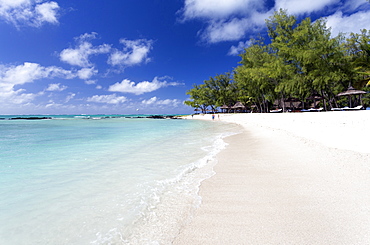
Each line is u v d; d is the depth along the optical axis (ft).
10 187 13.64
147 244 7.66
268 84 115.14
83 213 10.14
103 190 13.17
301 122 44.29
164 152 26.09
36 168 18.47
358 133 24.08
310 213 9.44
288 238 7.68
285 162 18.98
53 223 9.21
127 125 94.38
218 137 42.68
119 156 23.70
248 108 198.39
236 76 145.89
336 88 96.27
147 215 9.94
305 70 79.82
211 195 12.15
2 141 36.78
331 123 33.09
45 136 45.39
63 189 13.32
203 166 19.11
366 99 107.86
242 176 15.57
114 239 8.06
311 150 22.56
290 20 85.10
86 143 34.42
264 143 30.73
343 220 8.67
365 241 7.26
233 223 8.96
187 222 9.20
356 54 75.51
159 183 14.47
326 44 71.31
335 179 13.60
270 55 109.09
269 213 9.68
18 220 9.46
